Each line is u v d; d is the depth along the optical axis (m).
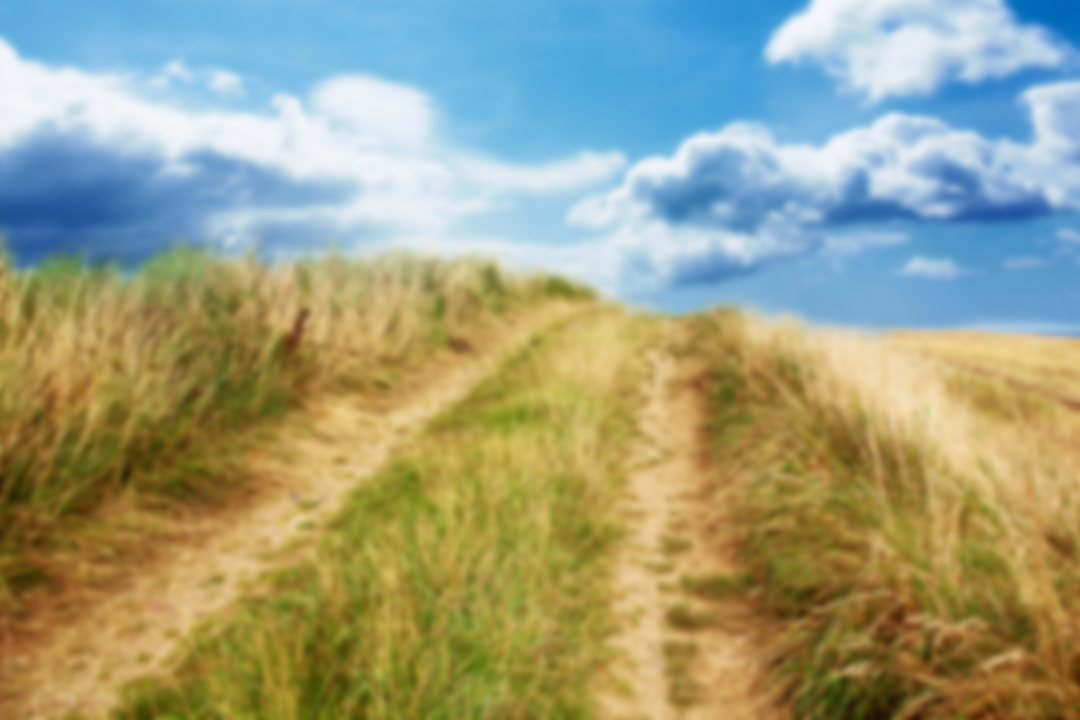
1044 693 2.75
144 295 6.74
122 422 5.05
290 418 6.74
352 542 4.68
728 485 5.95
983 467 4.43
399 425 7.64
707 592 4.56
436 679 3.20
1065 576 3.25
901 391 5.57
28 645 3.50
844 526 4.34
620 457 6.93
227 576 4.41
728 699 3.54
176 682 3.32
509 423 7.13
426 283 12.75
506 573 4.11
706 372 9.59
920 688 3.03
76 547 4.18
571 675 3.56
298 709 2.93
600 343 10.66
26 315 5.59
